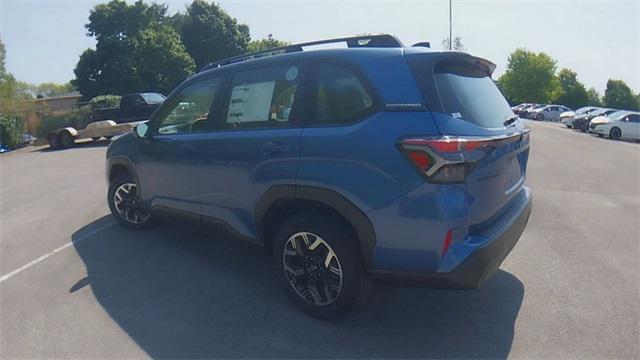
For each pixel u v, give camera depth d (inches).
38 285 157.5
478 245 107.9
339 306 124.3
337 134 118.3
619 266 167.3
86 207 266.4
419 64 113.7
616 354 112.2
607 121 888.3
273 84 138.1
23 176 411.2
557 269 164.9
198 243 194.7
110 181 212.4
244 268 168.1
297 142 126.0
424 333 123.2
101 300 145.0
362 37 134.3
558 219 232.1
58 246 196.2
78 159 517.3
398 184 108.3
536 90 2605.8
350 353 114.7
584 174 375.6
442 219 104.4
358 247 121.0
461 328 125.3
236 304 140.7
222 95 152.9
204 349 117.4
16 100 921.5
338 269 122.7
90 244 196.2
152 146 177.6
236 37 1796.3
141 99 722.2
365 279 121.9
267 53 154.7
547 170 398.0
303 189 124.6
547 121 1732.3
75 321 132.6
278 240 134.2
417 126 107.2
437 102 108.7
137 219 211.8
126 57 1390.3
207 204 157.5
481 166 110.0
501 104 137.7
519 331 123.3
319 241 124.9
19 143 778.2
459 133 106.0
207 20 1742.1
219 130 151.7
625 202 270.4
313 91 127.7
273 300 142.9
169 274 163.6
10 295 150.5
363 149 113.0
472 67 131.9
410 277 111.9
